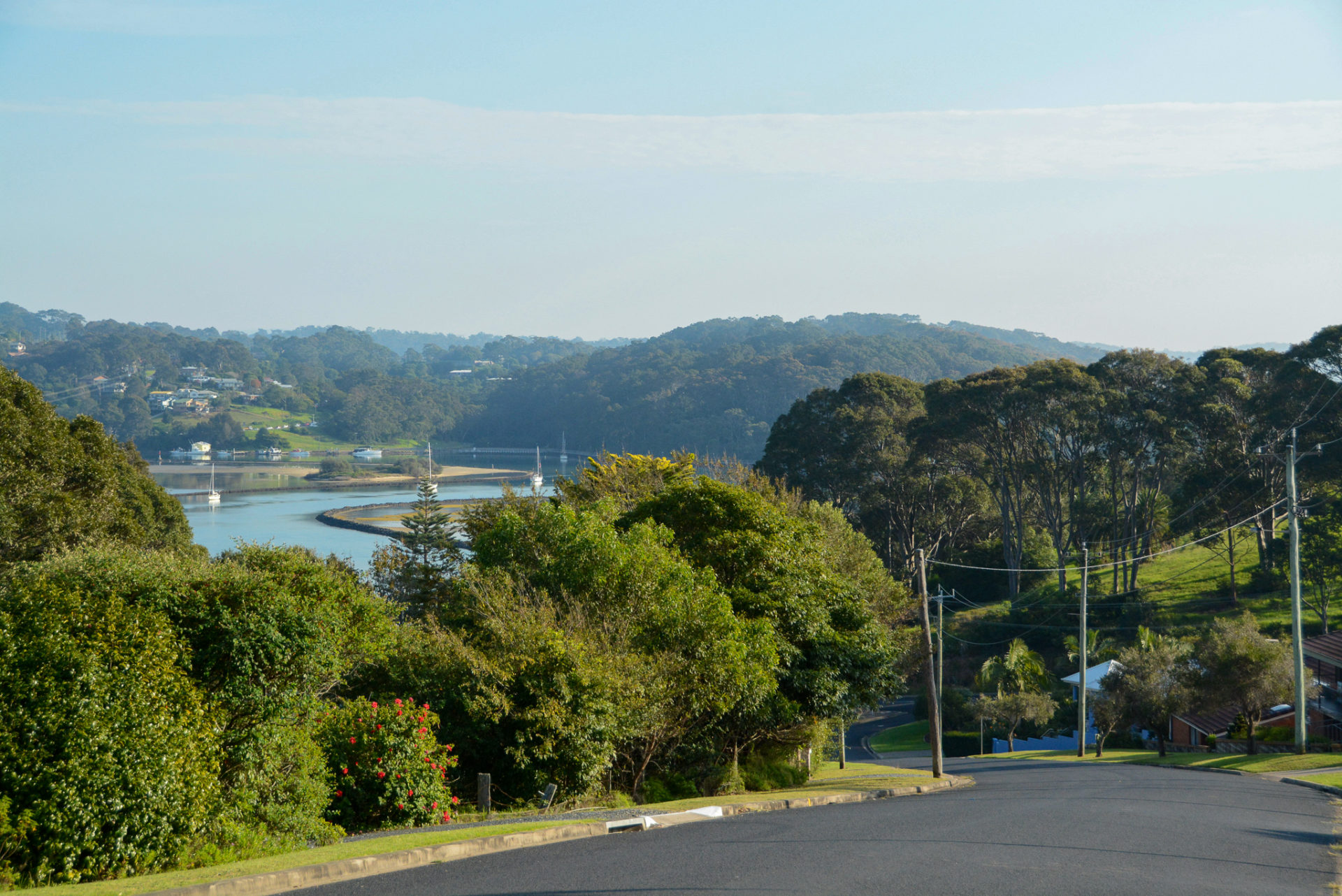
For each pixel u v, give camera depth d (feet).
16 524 102.27
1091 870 33.12
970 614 250.37
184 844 36.99
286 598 45.44
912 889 29.22
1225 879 32.12
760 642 73.67
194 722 39.45
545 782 57.82
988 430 251.19
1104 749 167.22
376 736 50.55
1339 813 56.13
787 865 33.09
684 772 77.05
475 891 28.68
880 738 194.59
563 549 74.23
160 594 41.88
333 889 29.45
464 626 71.20
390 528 446.19
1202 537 238.48
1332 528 186.60
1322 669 151.02
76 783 34.12
